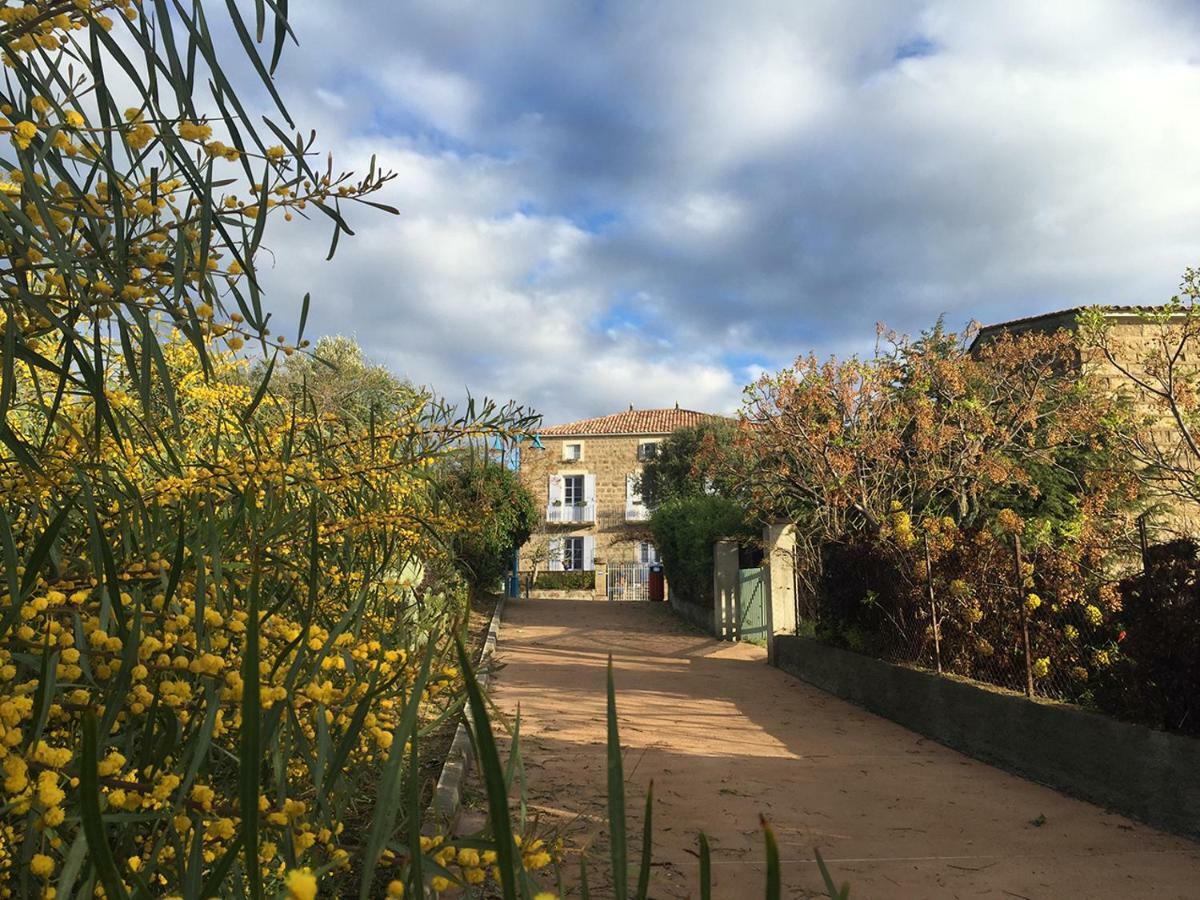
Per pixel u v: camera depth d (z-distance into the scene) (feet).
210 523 6.55
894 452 40.40
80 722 5.76
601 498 142.20
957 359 41.98
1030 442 39.78
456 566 28.76
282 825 4.69
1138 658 17.25
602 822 14.39
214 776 6.84
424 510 12.70
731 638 51.19
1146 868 13.66
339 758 5.11
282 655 5.16
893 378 41.24
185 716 5.24
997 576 23.98
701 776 18.58
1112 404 37.99
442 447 11.36
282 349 5.97
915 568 27.66
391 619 11.97
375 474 10.30
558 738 21.50
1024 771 20.27
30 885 4.90
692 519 61.52
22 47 4.73
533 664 37.01
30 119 4.88
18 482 7.04
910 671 26.45
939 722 24.56
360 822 9.87
